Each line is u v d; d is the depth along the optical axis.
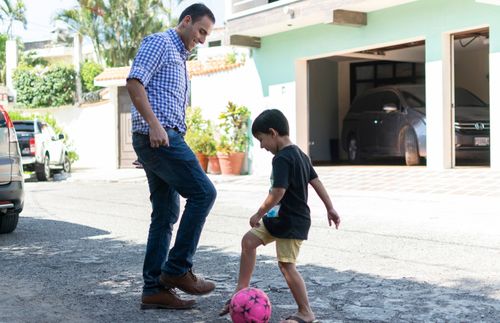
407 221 8.66
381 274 5.76
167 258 5.05
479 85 18.77
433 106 13.82
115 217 10.03
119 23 42.81
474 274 5.69
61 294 5.23
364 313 4.56
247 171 17.55
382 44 14.70
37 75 31.64
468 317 4.43
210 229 8.49
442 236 7.49
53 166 19.91
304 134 16.88
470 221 8.46
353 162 18.09
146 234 8.31
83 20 42.47
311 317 4.30
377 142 16.39
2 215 8.20
